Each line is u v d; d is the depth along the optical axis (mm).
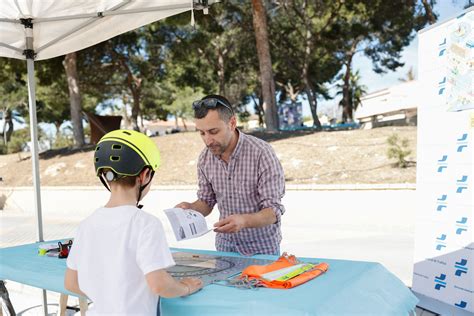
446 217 3193
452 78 3098
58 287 2021
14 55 3777
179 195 10289
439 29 3217
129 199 1549
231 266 2055
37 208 3719
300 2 19828
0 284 3049
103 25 3641
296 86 28344
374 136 12125
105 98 26953
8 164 16703
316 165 10789
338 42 20172
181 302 1577
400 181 9164
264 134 13727
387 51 21531
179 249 2582
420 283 3418
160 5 3260
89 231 1501
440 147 3244
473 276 2969
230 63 23812
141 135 1571
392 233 7195
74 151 15531
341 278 1792
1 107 29500
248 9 19172
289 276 1762
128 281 1421
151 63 21484
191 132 15172
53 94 24031
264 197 2396
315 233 7426
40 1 3363
